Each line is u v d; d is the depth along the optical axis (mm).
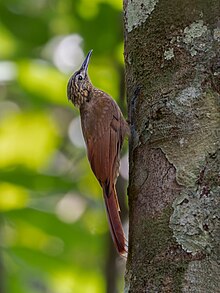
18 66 14594
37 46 14781
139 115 7344
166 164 6883
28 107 16281
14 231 13852
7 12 14734
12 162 15672
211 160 6711
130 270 6828
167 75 7207
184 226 6555
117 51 14180
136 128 7383
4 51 14773
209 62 7059
